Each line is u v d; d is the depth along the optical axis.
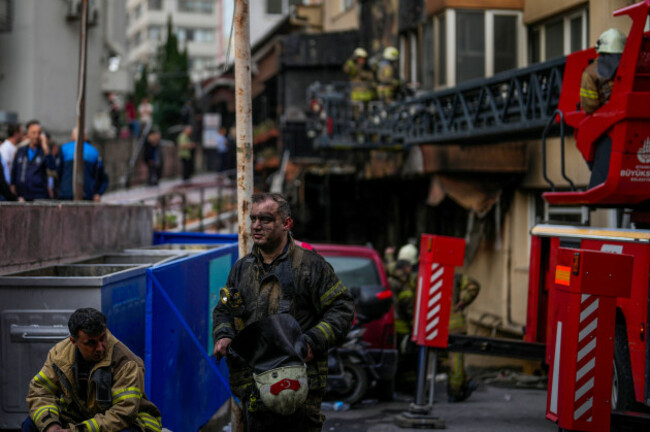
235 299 4.81
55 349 4.68
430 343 8.40
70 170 11.38
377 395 10.27
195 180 27.94
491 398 10.62
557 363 5.93
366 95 16.58
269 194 4.80
